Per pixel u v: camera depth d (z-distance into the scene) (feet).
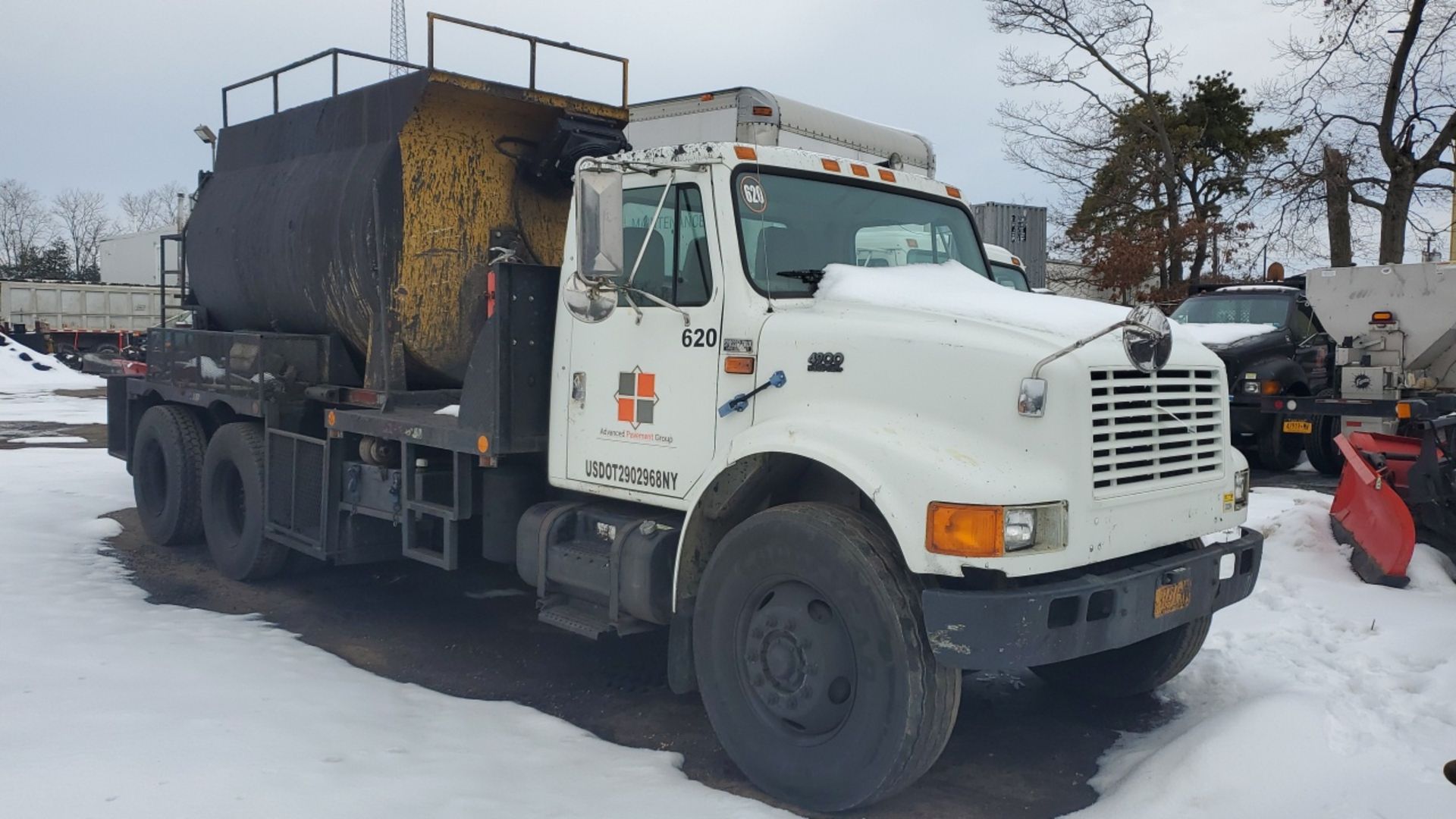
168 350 28.22
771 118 29.84
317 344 24.07
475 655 19.38
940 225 17.61
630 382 15.52
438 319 21.75
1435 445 21.97
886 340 12.96
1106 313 13.88
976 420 12.30
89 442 51.47
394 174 20.97
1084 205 86.79
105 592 22.75
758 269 14.64
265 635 19.83
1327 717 14.17
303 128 24.56
